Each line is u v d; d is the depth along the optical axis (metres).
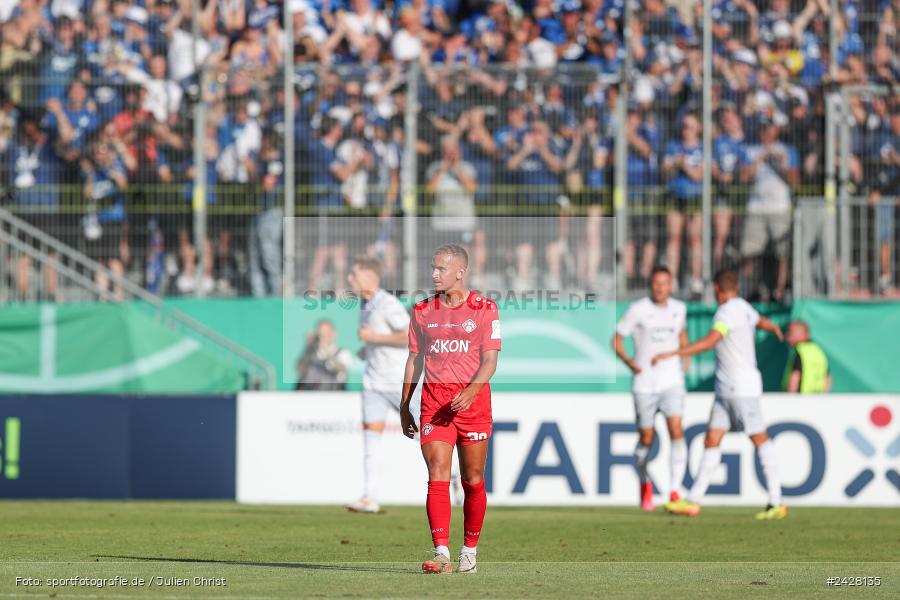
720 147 56.34
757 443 41.22
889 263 52.72
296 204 55.16
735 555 29.78
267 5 59.41
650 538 34.00
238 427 46.00
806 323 51.59
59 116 56.66
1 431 45.88
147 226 55.53
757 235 53.09
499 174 55.44
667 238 54.62
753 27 58.78
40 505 43.94
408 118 54.53
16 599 18.94
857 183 57.00
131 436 45.94
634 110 56.62
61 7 58.47
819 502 45.94
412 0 61.44
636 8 58.66
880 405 46.22
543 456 45.69
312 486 45.88
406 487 45.56
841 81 56.28
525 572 23.73
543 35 61.47
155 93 57.03
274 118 55.84
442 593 19.62
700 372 51.56
